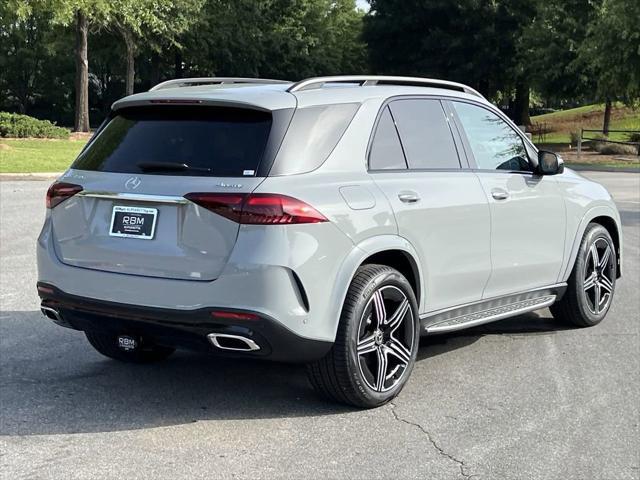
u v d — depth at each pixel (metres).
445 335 6.56
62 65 57.75
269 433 4.37
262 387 5.16
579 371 5.58
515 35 43.06
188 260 4.26
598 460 4.08
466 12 44.38
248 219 4.16
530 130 48.50
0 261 9.02
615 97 34.88
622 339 6.44
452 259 5.23
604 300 6.95
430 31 46.22
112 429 4.39
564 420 4.63
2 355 5.71
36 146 26.62
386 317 4.75
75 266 4.64
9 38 56.34
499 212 5.60
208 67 52.66
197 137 4.54
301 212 4.23
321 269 4.30
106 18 34.34
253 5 52.34
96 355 5.80
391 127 5.05
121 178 4.54
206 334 4.23
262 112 4.48
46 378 5.25
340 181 4.55
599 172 27.27
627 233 12.33
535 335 6.56
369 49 49.88
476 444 4.26
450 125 5.54
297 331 4.23
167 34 41.91
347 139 4.71
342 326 4.48
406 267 5.00
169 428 4.42
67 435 4.30
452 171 5.39
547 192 6.16
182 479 3.77
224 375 5.41
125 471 3.85
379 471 3.89
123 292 4.42
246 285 4.14
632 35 29.03
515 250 5.81
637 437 4.39
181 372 5.46
